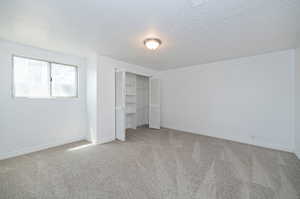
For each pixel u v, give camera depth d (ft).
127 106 15.69
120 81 11.51
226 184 5.59
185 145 10.18
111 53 10.16
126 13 5.22
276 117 9.55
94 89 10.55
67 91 10.62
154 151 9.02
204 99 13.20
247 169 6.76
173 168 6.82
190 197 4.84
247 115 10.79
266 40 7.72
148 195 4.93
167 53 10.11
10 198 4.72
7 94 7.88
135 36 7.28
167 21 5.80
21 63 8.45
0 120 7.68
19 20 5.72
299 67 8.29
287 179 5.93
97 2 4.57
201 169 6.75
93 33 6.96
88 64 11.05
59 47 8.93
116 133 11.82
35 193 4.98
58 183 5.57
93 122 10.69
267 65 9.89
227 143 10.66
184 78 14.62
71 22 5.90
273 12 5.13
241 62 11.04
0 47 7.63
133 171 6.53
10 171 6.45
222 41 7.89
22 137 8.42
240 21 5.77
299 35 7.06
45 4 4.66
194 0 4.45
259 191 5.17
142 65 13.84
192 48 9.00
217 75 12.36
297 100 8.47
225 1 4.52
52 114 9.70
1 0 4.38
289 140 9.06
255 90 10.42
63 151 8.90
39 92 9.23
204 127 13.17
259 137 10.25
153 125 16.02
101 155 8.33
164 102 16.37
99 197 4.81
